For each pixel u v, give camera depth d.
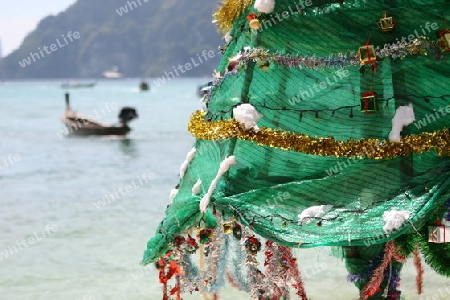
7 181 26.05
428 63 7.87
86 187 24.22
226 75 8.68
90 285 12.84
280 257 8.54
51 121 63.47
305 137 7.98
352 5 7.98
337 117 7.96
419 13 7.90
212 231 9.14
